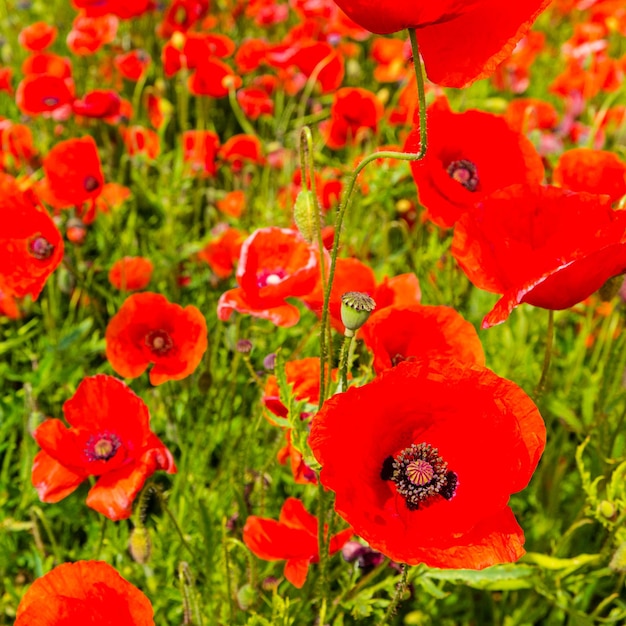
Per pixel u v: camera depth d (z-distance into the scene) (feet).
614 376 1.91
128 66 3.25
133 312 1.72
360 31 3.66
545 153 2.54
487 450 1.19
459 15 1.12
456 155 1.71
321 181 2.23
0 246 1.74
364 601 1.59
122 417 1.56
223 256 2.29
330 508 1.48
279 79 3.56
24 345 2.40
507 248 1.40
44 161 2.13
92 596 1.25
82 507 1.98
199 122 3.19
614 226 1.28
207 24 4.21
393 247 2.57
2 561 1.87
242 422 1.90
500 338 2.17
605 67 3.09
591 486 1.59
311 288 1.53
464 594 1.83
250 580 1.60
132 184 3.10
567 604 1.61
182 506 1.85
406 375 1.18
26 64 3.14
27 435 1.91
